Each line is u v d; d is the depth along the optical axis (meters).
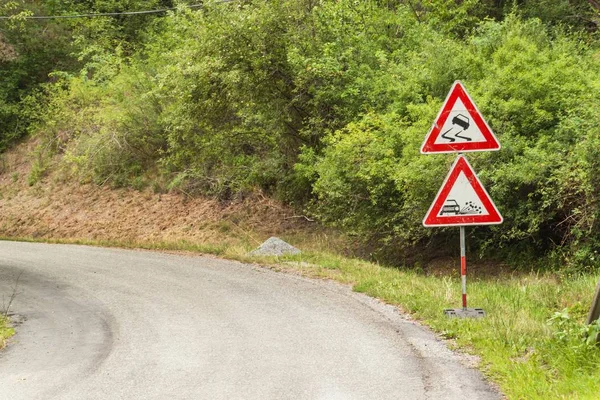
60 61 33.00
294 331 9.00
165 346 8.68
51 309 11.88
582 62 15.82
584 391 5.85
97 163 26.97
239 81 18.00
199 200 23.59
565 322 7.48
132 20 34.75
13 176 29.95
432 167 13.51
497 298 9.71
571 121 12.95
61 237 24.41
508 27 17.84
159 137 25.95
